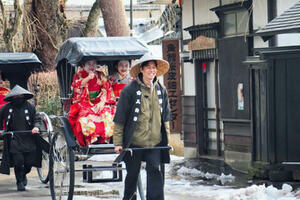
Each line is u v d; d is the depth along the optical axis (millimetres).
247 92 12906
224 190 10109
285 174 10969
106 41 9102
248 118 12836
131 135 7180
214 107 15422
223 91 13859
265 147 11445
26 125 10938
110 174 12195
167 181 11836
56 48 22047
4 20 20984
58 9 22500
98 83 8891
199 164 14539
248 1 13125
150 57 7145
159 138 7398
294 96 10805
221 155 15172
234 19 13859
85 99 8805
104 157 14336
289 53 10766
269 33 10258
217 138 15180
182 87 16609
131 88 7238
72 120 8844
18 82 13375
